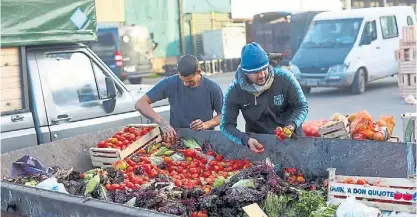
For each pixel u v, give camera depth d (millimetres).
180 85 6004
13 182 4578
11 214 4195
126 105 7402
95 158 5605
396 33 17109
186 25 27531
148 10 26219
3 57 6387
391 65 16859
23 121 6395
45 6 6773
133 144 5555
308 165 4910
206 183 4633
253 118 5180
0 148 6121
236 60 26359
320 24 16828
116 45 20469
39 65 6727
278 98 5043
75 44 7242
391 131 5445
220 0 28750
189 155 5449
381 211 3928
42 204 3910
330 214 3668
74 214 3676
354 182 4145
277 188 4102
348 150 4703
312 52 16297
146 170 5020
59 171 4934
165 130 5758
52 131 6613
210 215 3842
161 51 26703
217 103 6004
